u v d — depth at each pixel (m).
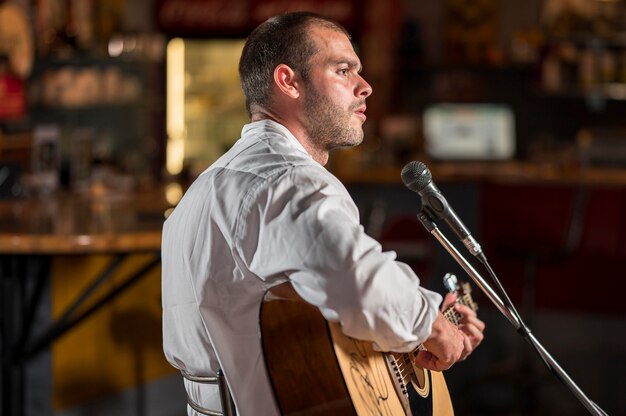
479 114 11.70
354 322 2.56
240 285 2.74
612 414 7.82
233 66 10.60
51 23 8.20
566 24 11.20
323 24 2.96
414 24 11.87
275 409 2.82
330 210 2.58
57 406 6.27
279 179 2.65
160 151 10.32
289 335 2.71
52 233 5.45
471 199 8.86
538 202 7.68
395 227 8.11
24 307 5.73
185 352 2.94
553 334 8.67
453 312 3.35
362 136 3.00
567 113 12.08
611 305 8.50
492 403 7.85
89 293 5.61
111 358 6.66
